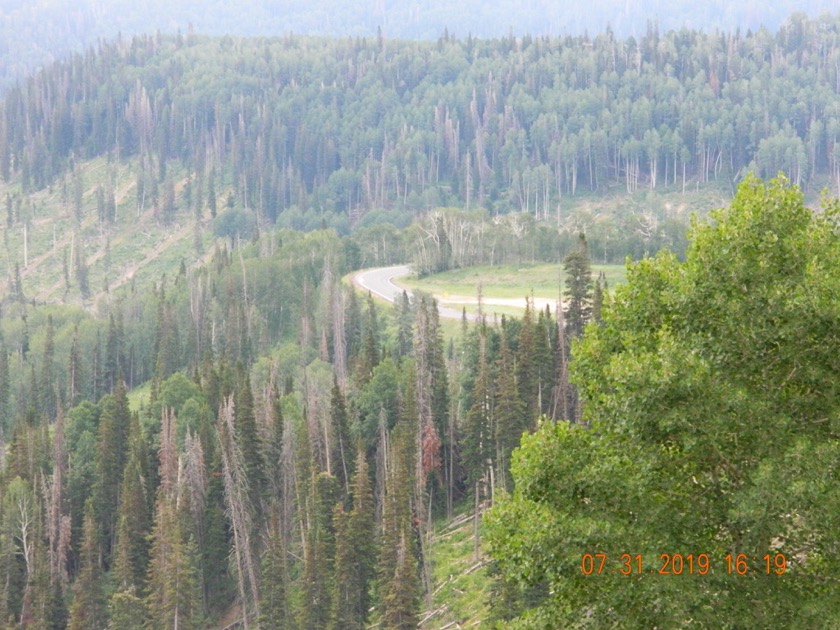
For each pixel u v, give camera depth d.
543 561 30.77
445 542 97.00
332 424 107.38
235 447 103.00
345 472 104.81
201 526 102.44
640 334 32.50
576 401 100.25
